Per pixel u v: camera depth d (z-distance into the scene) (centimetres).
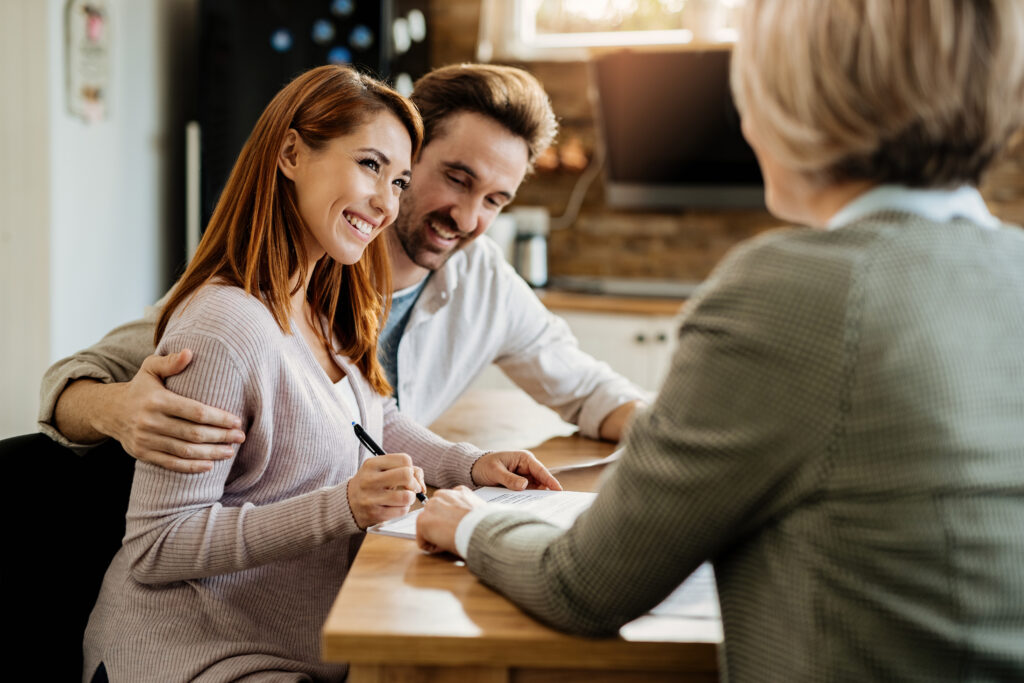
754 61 80
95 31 296
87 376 131
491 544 94
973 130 74
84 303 304
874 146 75
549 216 393
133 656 112
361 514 110
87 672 118
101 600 121
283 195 124
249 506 115
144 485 112
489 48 389
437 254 170
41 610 121
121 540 133
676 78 346
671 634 86
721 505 75
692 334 78
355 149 122
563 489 134
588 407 176
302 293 131
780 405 72
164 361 111
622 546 79
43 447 125
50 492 123
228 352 112
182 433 109
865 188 79
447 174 162
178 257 363
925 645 71
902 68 72
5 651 115
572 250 392
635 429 80
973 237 75
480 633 85
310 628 122
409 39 358
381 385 143
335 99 122
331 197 122
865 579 72
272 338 117
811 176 80
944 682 71
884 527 71
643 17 380
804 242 76
